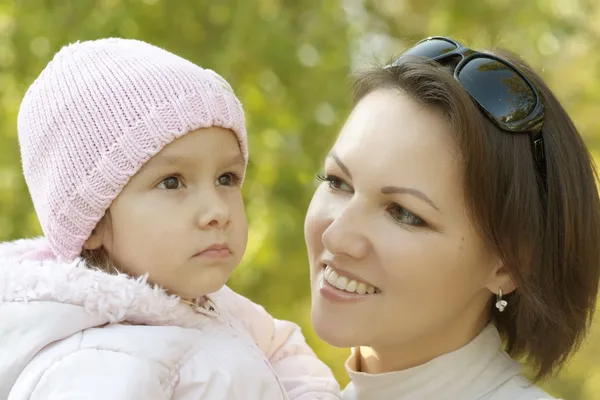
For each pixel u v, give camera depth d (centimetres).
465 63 195
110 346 174
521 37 469
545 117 202
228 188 199
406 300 191
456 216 189
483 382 203
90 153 188
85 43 204
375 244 189
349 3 489
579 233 204
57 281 181
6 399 176
